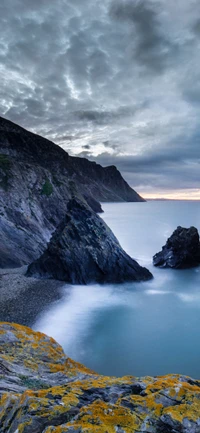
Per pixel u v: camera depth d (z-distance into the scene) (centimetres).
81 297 3391
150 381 712
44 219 6912
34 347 1212
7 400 688
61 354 1229
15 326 1371
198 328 2639
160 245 7275
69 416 556
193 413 537
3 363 1004
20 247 4988
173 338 2442
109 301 3328
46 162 11775
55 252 4084
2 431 559
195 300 3431
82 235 4344
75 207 4853
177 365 2036
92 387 686
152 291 3788
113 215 16350
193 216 15488
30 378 923
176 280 4362
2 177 6881
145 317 2891
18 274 3994
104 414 532
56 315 2788
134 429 499
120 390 671
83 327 2602
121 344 2308
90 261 4091
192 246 5200
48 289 3488
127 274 4166
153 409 554
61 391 654
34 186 7681
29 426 525
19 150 10650
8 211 5934
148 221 12825
